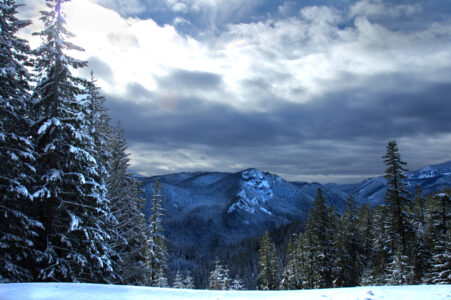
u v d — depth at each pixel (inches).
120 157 1114.1
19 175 620.1
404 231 1167.0
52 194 645.9
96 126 911.0
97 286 460.8
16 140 615.5
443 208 1307.8
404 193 1181.1
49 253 625.6
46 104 697.6
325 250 1414.9
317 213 1450.5
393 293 405.4
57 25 672.4
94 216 737.0
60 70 679.7
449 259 1031.0
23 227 624.7
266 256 2219.5
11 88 653.9
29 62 690.8
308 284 1596.9
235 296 420.8
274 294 432.5
